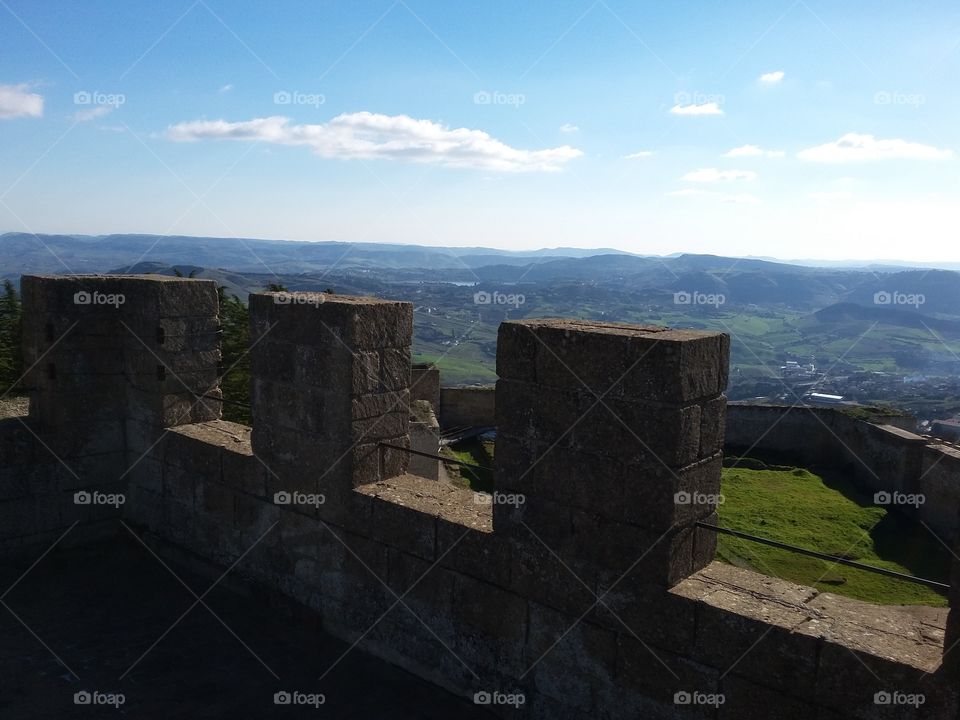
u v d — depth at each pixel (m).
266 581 7.57
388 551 6.40
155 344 8.57
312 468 6.94
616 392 4.85
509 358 5.39
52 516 8.80
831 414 22.59
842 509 17.64
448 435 23.53
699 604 4.63
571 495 5.16
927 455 16.83
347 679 6.28
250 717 5.73
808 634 4.26
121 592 7.81
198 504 8.26
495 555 5.66
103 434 9.06
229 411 15.34
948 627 3.81
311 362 6.80
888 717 3.99
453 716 5.79
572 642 5.27
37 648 6.68
